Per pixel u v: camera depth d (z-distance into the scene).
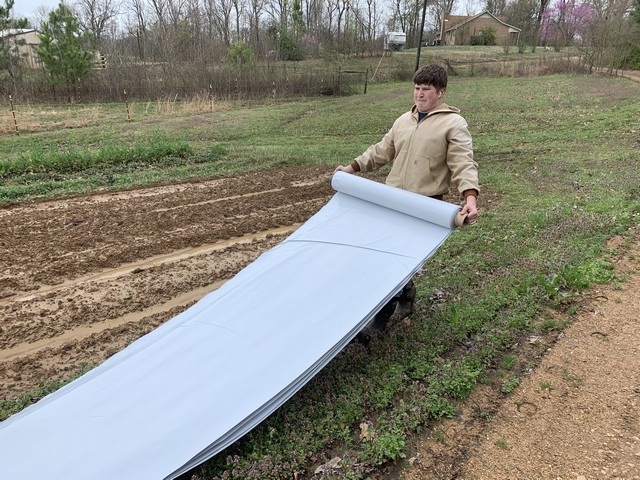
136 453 2.14
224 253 5.77
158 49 33.19
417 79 3.18
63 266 5.42
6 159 10.22
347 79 25.02
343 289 2.92
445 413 2.87
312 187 8.55
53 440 2.23
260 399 2.36
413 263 2.98
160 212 7.22
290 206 7.55
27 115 18.34
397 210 3.26
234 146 12.73
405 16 55.50
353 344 3.54
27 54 26.84
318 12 48.31
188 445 2.17
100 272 5.31
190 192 8.30
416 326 3.71
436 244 3.04
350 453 2.62
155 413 2.33
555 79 23.00
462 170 3.09
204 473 2.48
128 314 4.44
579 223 5.55
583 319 3.77
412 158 3.30
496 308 3.99
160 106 19.77
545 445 2.62
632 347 3.38
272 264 3.24
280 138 14.28
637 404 2.85
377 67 29.34
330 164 10.27
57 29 23.50
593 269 4.44
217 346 2.67
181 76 24.05
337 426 2.78
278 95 24.00
